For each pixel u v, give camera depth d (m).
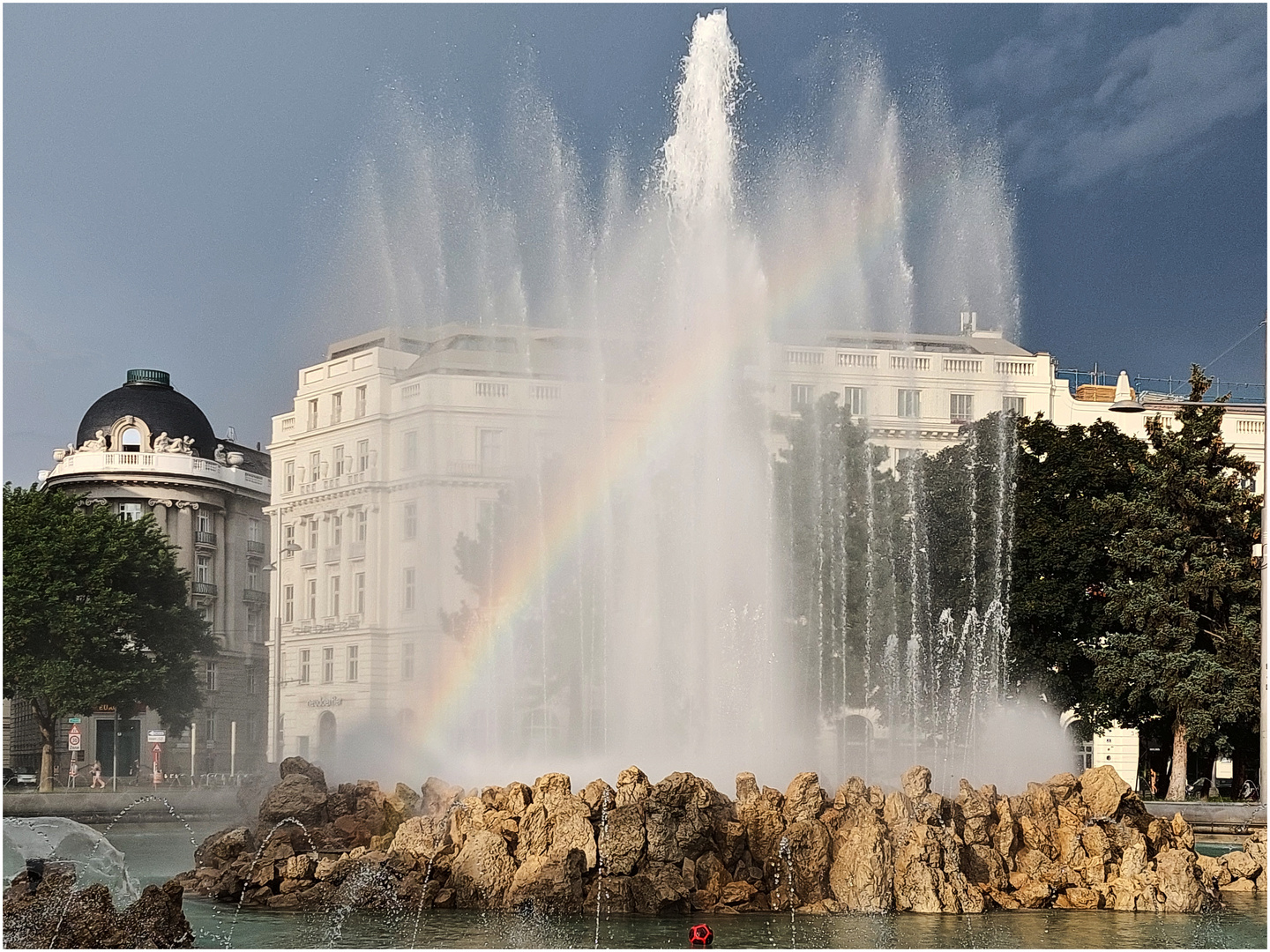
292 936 21.52
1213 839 40.28
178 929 20.67
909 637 61.59
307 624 95.44
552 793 25.00
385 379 89.25
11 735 101.38
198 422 122.06
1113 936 22.03
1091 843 26.08
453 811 25.92
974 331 88.50
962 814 26.02
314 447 94.75
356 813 28.94
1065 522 60.34
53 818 37.97
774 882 24.11
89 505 89.00
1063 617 60.22
